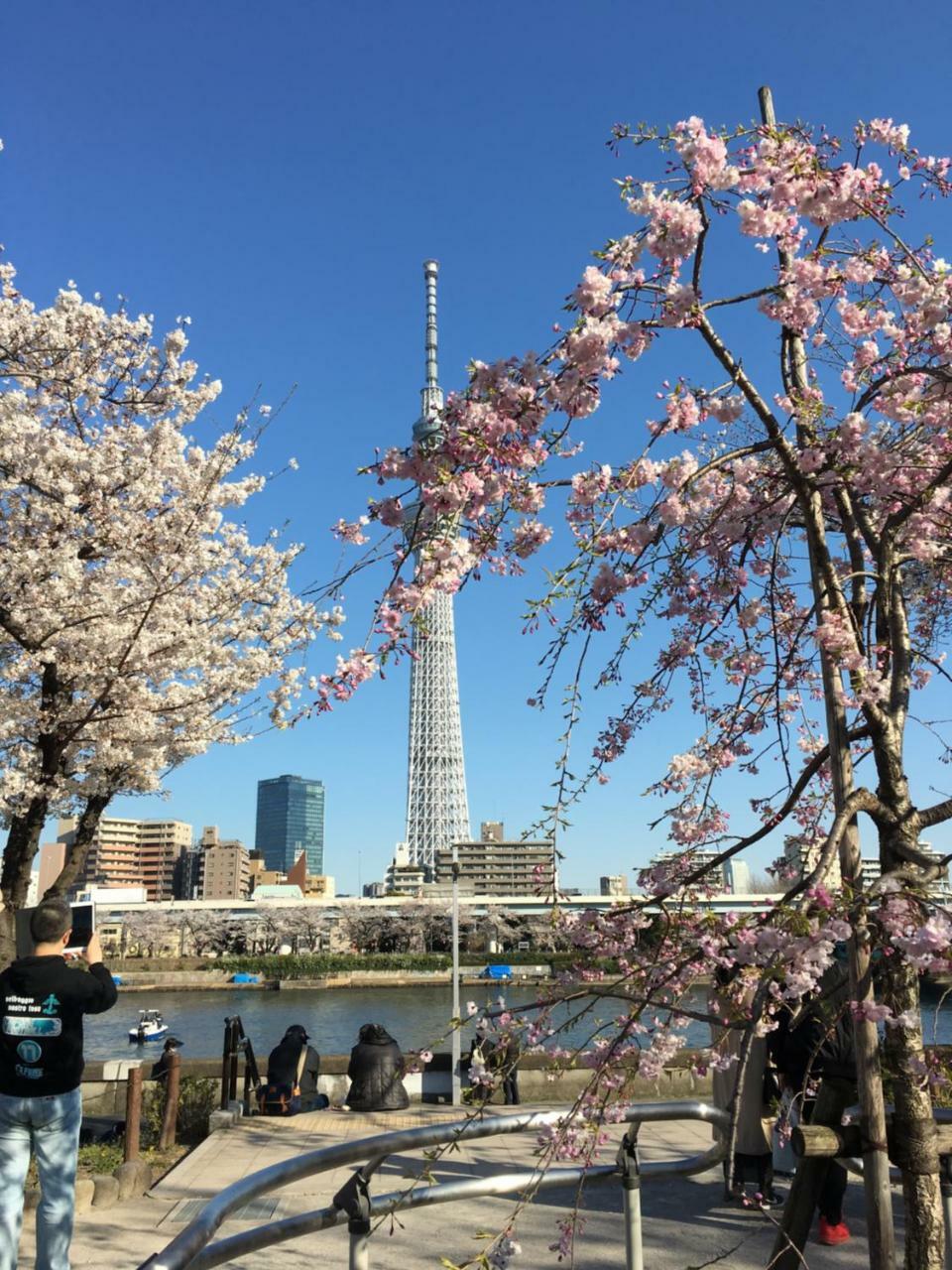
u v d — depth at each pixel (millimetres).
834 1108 3150
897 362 3854
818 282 3508
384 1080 11414
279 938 124562
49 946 5082
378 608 3453
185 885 188500
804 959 2809
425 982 97750
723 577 4113
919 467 3627
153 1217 7145
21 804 11133
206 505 11945
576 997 3203
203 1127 10992
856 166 3596
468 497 3369
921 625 5059
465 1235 6113
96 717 10430
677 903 3570
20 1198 4836
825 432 3682
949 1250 3520
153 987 95562
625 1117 3525
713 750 4180
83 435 12117
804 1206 3154
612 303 3287
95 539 11508
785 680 4395
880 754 3324
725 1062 3195
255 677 12477
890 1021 2871
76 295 11867
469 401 3395
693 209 3197
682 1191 7000
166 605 11297
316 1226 3166
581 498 3555
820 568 3525
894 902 2906
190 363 12383
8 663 11398
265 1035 59125
